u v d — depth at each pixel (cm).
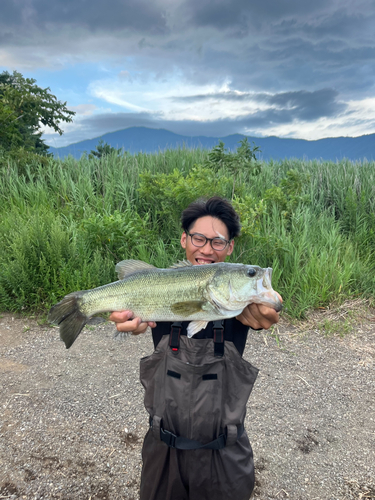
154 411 159
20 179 953
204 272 168
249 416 349
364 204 869
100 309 187
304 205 885
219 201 191
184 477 161
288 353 468
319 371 429
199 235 188
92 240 652
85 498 257
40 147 2069
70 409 346
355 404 371
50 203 826
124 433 320
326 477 282
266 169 1055
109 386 384
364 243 786
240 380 160
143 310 177
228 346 160
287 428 334
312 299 587
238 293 160
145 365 166
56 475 274
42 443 304
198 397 152
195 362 156
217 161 838
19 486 264
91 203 820
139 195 823
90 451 299
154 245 662
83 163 1024
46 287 553
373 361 453
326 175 1045
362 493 268
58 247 589
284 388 395
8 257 591
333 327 533
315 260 653
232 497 160
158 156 1087
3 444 301
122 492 263
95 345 469
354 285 659
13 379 390
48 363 424
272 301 157
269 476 281
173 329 164
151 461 166
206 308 164
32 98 1488
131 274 186
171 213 709
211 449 156
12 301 543
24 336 484
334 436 326
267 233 669
